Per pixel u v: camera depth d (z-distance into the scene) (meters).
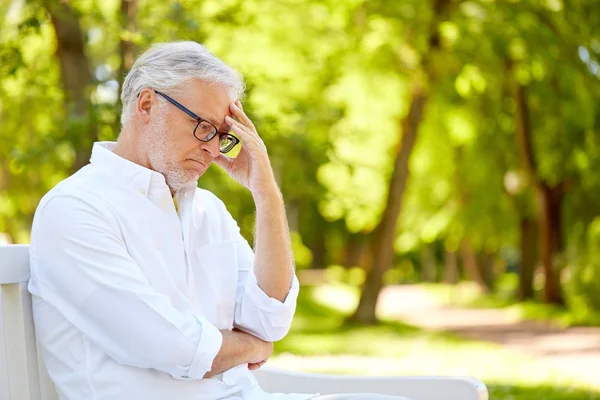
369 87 18.72
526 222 28.70
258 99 10.51
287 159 12.64
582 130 21.83
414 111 19.83
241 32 11.21
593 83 17.64
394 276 56.97
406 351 15.01
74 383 2.93
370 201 21.12
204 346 2.90
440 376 3.32
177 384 2.97
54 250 2.91
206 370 2.92
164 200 3.08
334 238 47.66
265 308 3.27
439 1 16.62
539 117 23.47
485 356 14.27
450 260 44.56
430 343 16.50
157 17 8.88
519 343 16.73
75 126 8.52
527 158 23.78
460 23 16.17
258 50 14.80
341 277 46.16
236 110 3.19
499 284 49.00
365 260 20.77
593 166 22.88
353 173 13.94
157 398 2.93
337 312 24.77
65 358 2.95
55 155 8.98
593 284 21.78
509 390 9.94
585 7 17.05
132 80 3.14
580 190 24.70
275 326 3.29
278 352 14.48
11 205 15.77
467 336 18.25
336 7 16.56
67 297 2.90
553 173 23.92
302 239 47.47
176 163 3.09
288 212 36.69
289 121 11.81
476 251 35.41
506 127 23.86
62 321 2.94
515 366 12.83
